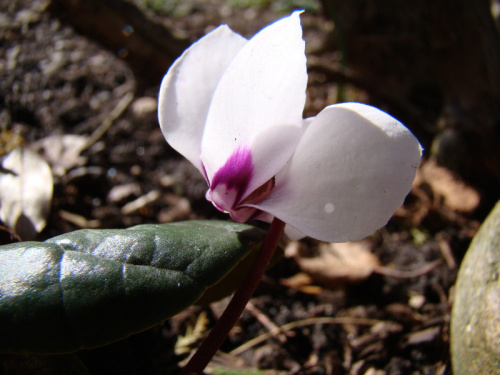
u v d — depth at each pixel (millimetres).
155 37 91
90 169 88
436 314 69
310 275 75
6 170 61
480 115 91
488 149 92
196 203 87
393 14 96
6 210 59
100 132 93
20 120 95
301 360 63
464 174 95
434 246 83
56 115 98
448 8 88
